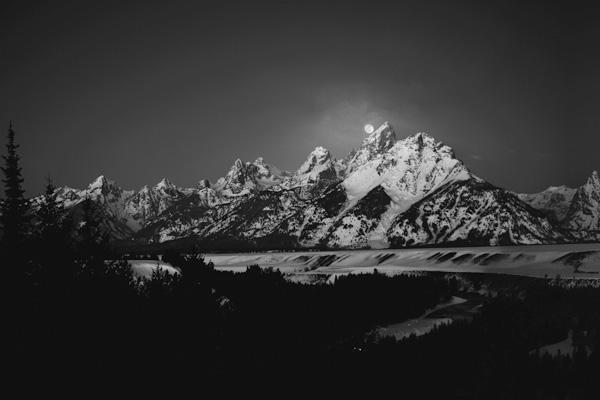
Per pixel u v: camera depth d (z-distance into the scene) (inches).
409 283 7421.3
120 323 2309.3
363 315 5708.7
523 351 4020.7
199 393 2324.1
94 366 2028.8
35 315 2186.3
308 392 3107.8
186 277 2910.9
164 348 2329.0
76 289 2444.6
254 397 2689.5
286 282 7111.2
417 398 3358.8
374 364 3772.1
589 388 3255.4
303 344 4020.7
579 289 6786.4
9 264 2440.9
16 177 2755.9
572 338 4621.1
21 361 1926.7
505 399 3250.5
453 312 6604.3
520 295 7391.7
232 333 2979.8
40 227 2802.7
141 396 2060.8
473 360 3863.2
